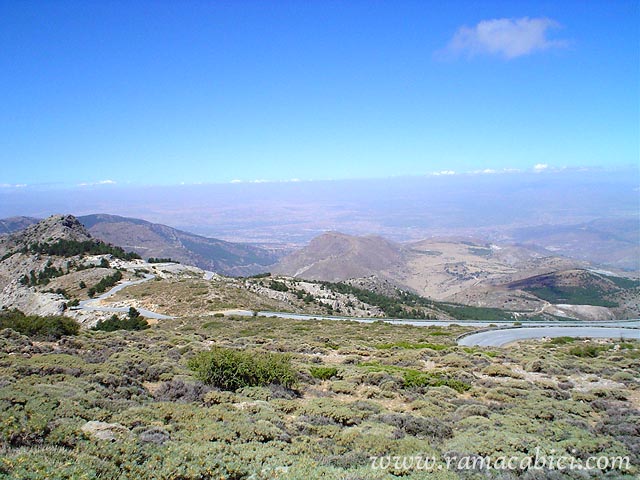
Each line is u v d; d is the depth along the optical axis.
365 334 53.28
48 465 8.59
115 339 33.31
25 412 11.57
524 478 11.21
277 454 11.21
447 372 25.88
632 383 24.14
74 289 109.94
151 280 115.31
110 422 12.56
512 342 48.84
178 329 62.28
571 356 33.97
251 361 20.02
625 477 11.50
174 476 9.30
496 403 19.48
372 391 20.58
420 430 14.85
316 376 23.80
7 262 151.38
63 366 19.08
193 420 13.65
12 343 26.75
